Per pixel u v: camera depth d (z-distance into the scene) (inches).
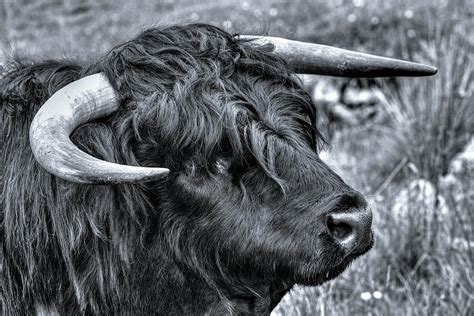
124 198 301.9
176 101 300.8
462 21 825.5
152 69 309.9
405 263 527.2
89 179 257.3
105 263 308.5
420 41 792.9
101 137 298.7
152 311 313.4
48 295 314.5
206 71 309.9
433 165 642.8
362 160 719.1
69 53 414.3
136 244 307.0
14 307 316.8
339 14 912.9
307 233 289.7
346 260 299.0
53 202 302.8
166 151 299.3
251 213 295.9
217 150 299.0
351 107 802.8
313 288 462.9
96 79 303.6
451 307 468.4
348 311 465.4
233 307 312.7
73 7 1140.5
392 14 880.9
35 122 280.1
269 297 316.2
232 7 991.0
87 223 305.1
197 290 309.9
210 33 328.5
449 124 663.8
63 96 292.5
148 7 1083.3
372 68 339.6
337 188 295.3
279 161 297.7
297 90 333.4
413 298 484.1
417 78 706.2
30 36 1042.7
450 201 563.2
